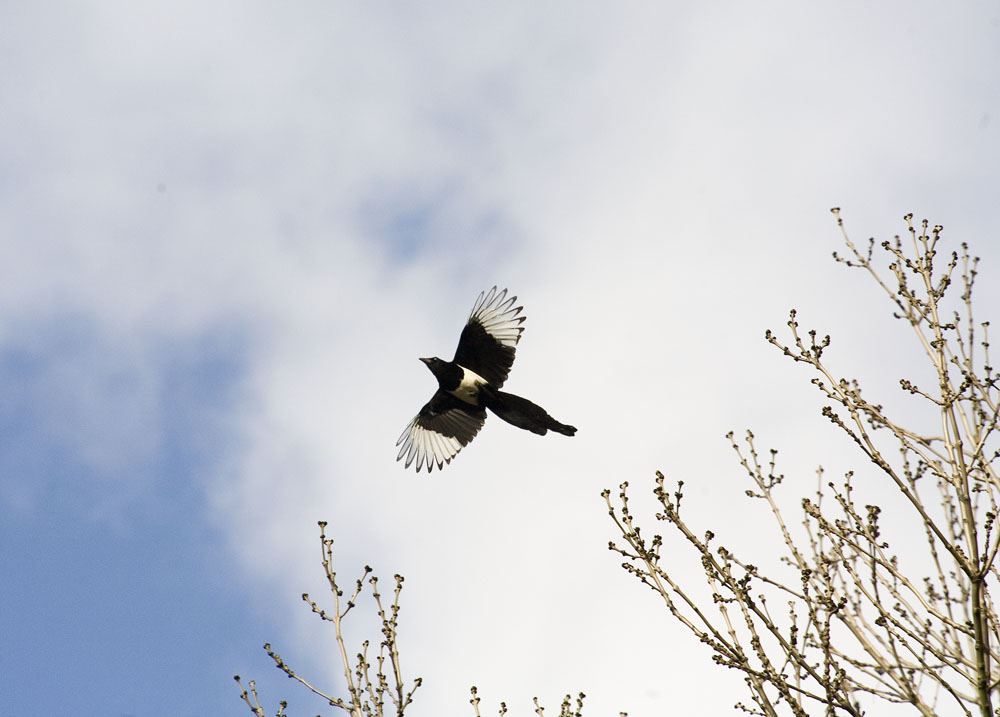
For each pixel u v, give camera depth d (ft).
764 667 39.70
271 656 44.39
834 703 39.37
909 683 38.58
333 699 43.16
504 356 65.67
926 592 43.73
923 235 45.75
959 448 40.86
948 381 42.42
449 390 66.28
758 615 40.40
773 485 44.19
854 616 41.32
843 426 42.75
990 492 41.47
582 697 44.98
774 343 45.91
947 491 43.96
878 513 43.04
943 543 39.52
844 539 42.11
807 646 41.14
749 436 45.32
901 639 40.78
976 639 38.65
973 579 38.86
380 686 43.24
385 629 44.32
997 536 38.52
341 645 44.04
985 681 38.40
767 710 38.75
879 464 41.45
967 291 44.39
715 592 41.60
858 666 40.50
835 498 43.73
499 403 65.31
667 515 42.80
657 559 42.34
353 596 45.37
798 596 41.37
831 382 44.47
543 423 65.16
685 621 40.78
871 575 40.93
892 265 45.75
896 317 44.98
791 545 42.22
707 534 42.45
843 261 46.65
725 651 40.04
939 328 43.42
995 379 42.68
